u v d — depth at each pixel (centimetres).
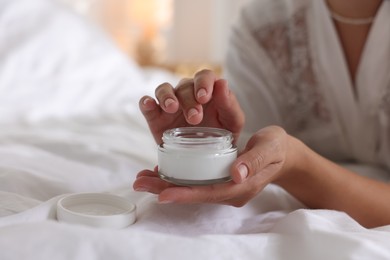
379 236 59
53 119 128
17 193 70
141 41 233
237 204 63
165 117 70
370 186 73
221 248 55
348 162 104
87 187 76
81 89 146
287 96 102
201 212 65
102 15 226
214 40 246
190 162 58
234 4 240
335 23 96
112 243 53
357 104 96
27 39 147
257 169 59
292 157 66
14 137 101
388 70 93
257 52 103
